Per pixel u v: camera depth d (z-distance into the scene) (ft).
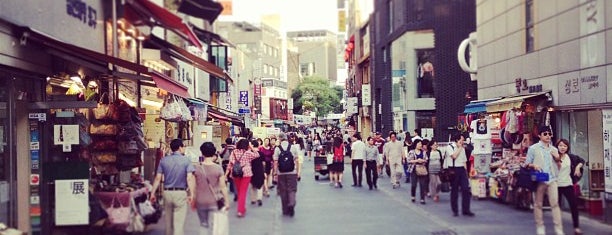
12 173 35.81
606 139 47.93
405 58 131.54
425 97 129.18
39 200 37.14
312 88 323.37
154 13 34.65
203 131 82.38
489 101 72.33
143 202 38.96
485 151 60.03
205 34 42.06
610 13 50.72
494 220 45.85
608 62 51.06
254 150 58.49
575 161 43.78
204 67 42.86
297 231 42.39
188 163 35.32
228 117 111.86
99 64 39.58
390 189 73.31
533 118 60.34
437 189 59.62
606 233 39.11
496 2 76.18
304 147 164.66
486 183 58.80
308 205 57.62
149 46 42.93
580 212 47.96
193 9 38.27
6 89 35.14
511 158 56.70
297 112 327.67
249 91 197.47
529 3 66.85
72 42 40.14
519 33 69.21
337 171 77.61
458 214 49.39
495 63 76.84
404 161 81.87
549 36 61.82
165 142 65.46
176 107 57.36
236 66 164.66
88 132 42.80
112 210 36.11
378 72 168.14
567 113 59.26
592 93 53.57
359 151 77.61
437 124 127.75
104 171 43.75
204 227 35.55
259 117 222.07
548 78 62.08
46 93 40.22
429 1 129.18
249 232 42.11
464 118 98.99
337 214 51.01
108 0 42.86
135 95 56.39
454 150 49.26
